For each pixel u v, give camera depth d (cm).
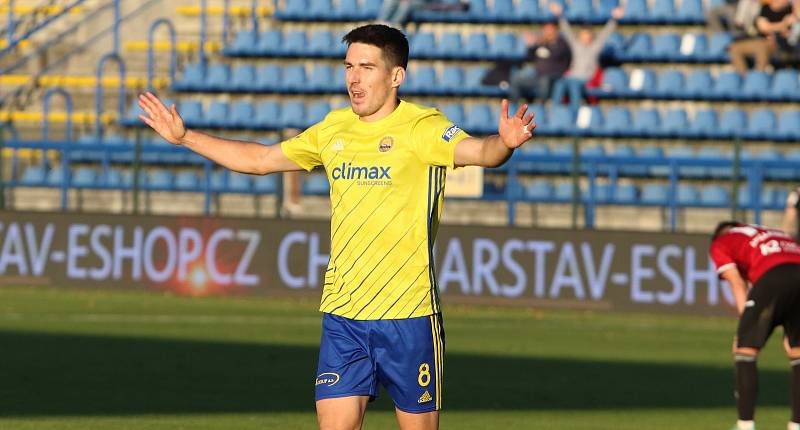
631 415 3394
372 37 1922
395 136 1922
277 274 6738
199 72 9088
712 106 8569
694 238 6316
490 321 5931
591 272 6438
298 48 9181
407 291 1928
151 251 6869
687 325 5966
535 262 6494
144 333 5112
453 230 6575
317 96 8919
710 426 3234
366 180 1928
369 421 3180
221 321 5619
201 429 2986
